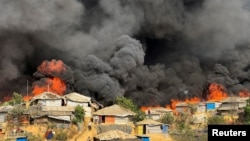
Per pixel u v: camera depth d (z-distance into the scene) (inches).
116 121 2691.9
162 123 2642.7
